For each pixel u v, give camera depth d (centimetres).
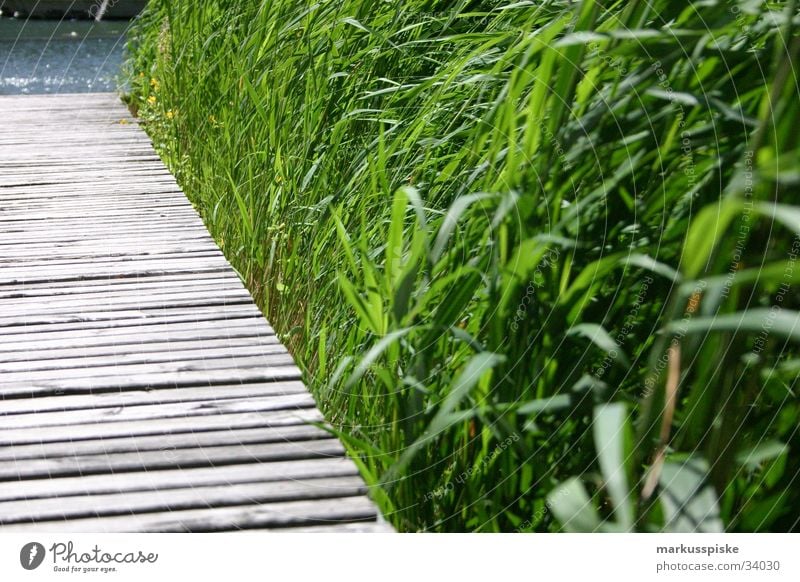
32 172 456
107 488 169
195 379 216
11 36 981
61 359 229
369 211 238
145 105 570
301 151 285
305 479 171
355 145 270
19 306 270
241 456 180
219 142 382
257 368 222
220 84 384
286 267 280
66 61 866
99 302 273
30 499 165
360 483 170
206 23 421
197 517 159
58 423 194
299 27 307
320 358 217
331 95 279
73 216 376
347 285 166
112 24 1041
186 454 180
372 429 184
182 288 286
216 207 356
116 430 191
